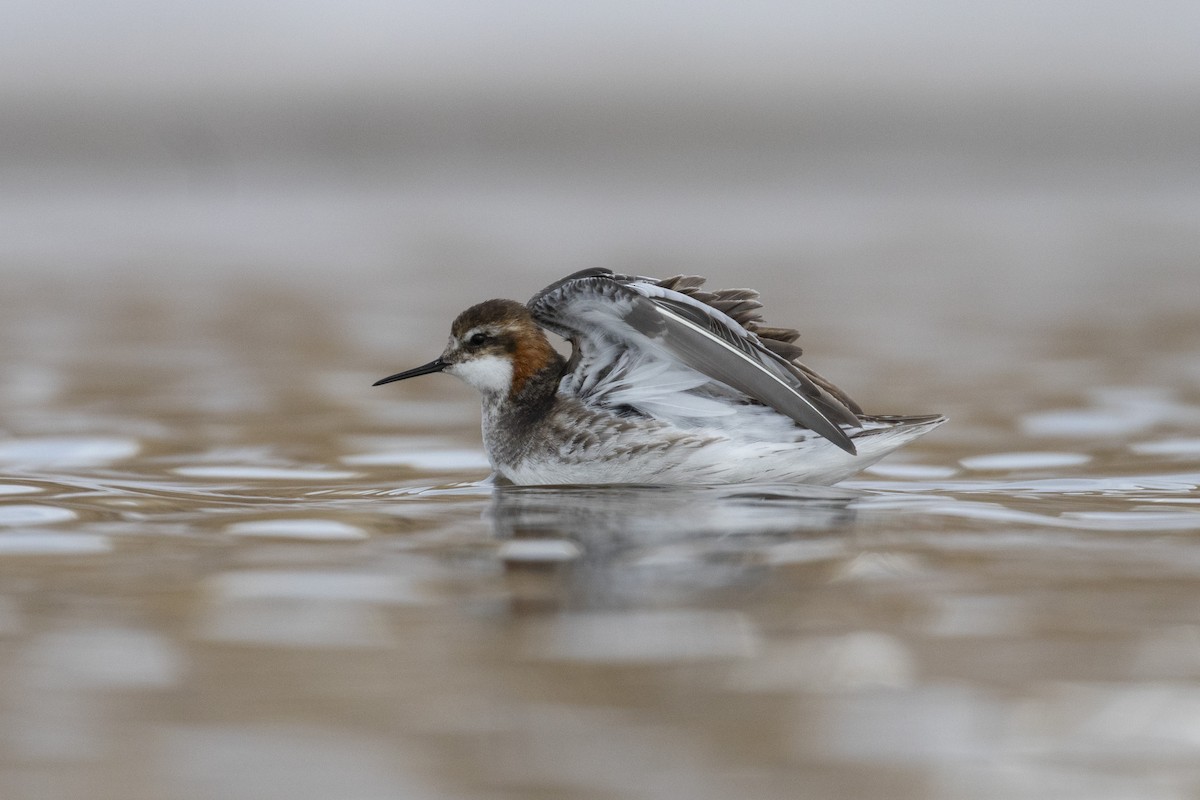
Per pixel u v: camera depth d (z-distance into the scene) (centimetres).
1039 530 941
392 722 598
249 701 622
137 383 1758
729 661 668
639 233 3750
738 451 1107
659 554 872
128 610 758
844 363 1875
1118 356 1905
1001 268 2994
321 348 2047
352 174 5422
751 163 5594
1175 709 609
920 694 626
